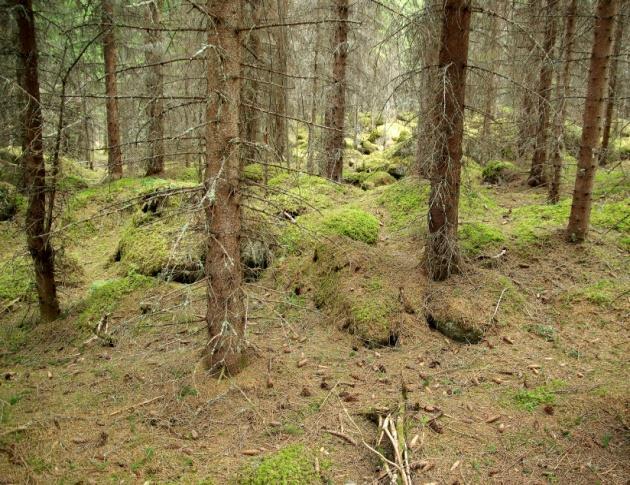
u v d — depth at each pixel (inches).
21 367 226.5
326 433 162.7
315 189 416.2
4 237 368.5
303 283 283.9
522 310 239.6
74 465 150.7
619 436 153.6
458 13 225.5
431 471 143.2
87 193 491.2
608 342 213.2
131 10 254.5
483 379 194.2
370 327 226.8
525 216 347.3
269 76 226.8
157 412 178.1
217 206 180.1
